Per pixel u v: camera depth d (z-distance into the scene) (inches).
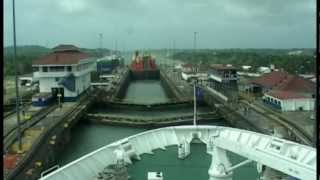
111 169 1061.1
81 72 4116.6
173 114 3663.9
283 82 3757.4
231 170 1053.8
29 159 1883.6
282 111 3152.1
